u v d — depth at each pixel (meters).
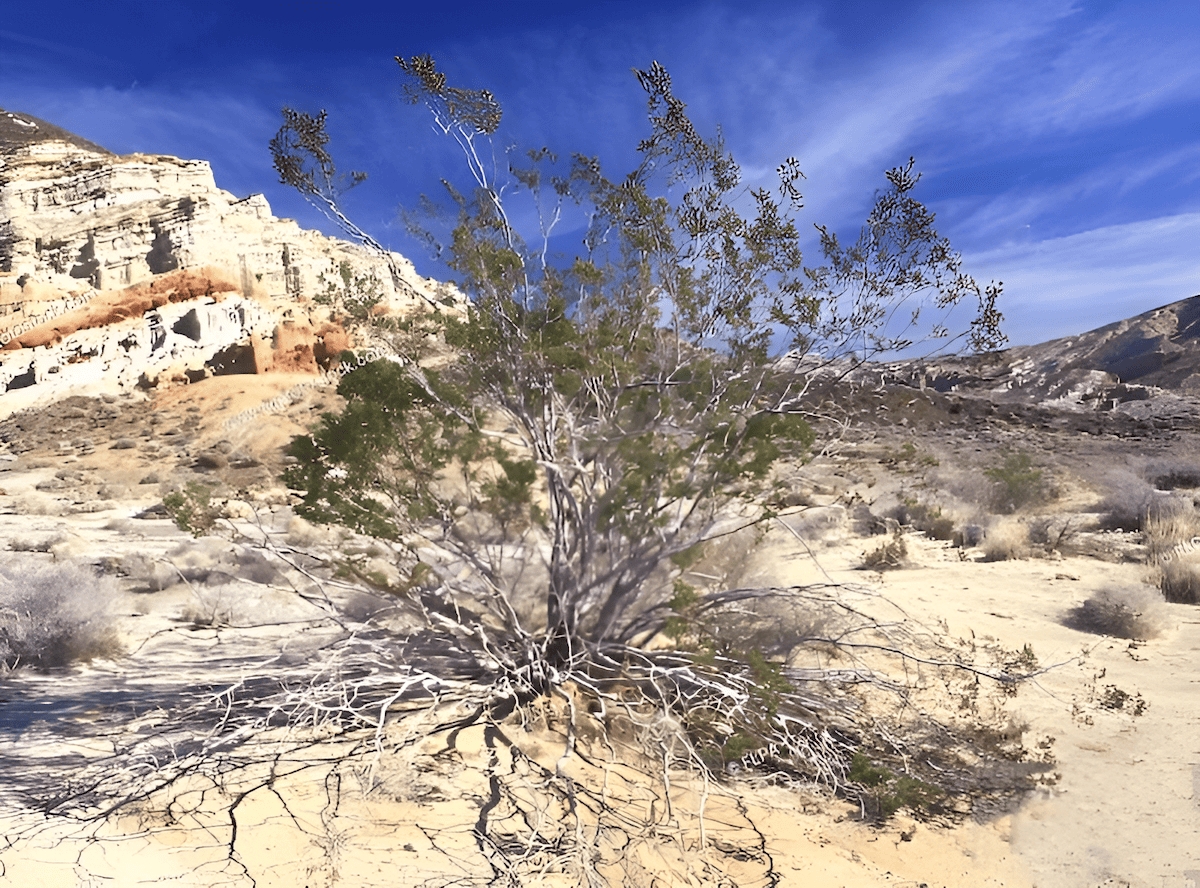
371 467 4.90
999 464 20.47
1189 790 4.48
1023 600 8.98
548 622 5.43
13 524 18.89
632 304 5.48
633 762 4.59
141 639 7.41
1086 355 147.50
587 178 5.48
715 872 3.58
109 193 88.06
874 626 5.74
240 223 85.62
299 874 3.20
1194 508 13.61
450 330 5.11
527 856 3.43
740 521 5.52
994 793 4.54
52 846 3.29
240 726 4.75
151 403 56.97
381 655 5.27
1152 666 6.68
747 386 5.29
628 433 5.11
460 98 5.24
